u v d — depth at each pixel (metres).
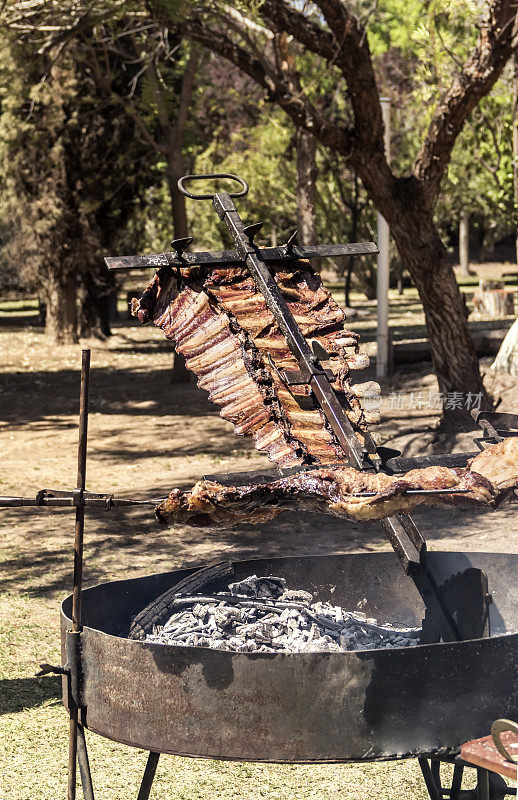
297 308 3.38
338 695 2.78
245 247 3.36
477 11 10.43
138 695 2.91
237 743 2.81
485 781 2.98
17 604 6.36
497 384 11.83
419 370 14.86
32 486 10.07
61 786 4.04
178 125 16.70
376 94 10.52
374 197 11.16
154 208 25.81
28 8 12.41
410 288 45.44
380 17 21.38
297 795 3.98
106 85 17.52
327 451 2.97
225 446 12.29
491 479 2.79
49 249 23.23
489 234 56.28
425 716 2.83
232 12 10.72
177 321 3.31
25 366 21.09
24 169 22.22
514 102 12.91
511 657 2.94
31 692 5.00
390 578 4.24
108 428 14.03
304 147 24.02
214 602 3.88
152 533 8.18
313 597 4.25
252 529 8.27
